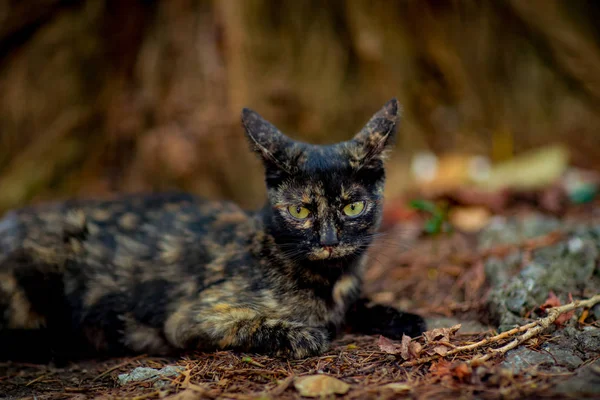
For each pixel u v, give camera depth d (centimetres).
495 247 434
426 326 331
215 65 588
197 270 346
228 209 397
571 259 372
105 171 612
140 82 617
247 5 596
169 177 584
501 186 566
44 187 613
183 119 591
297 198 318
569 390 234
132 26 629
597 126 676
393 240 489
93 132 629
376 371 280
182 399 255
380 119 337
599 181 577
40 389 305
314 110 606
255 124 333
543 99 687
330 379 261
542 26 693
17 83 642
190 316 325
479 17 680
